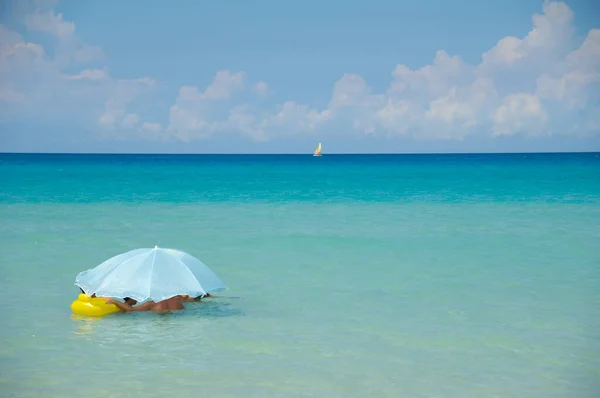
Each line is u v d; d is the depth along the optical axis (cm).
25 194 3672
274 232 2081
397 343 931
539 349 907
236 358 868
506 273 1427
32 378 796
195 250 1723
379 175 6838
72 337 954
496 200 3338
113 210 2766
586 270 1457
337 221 2389
